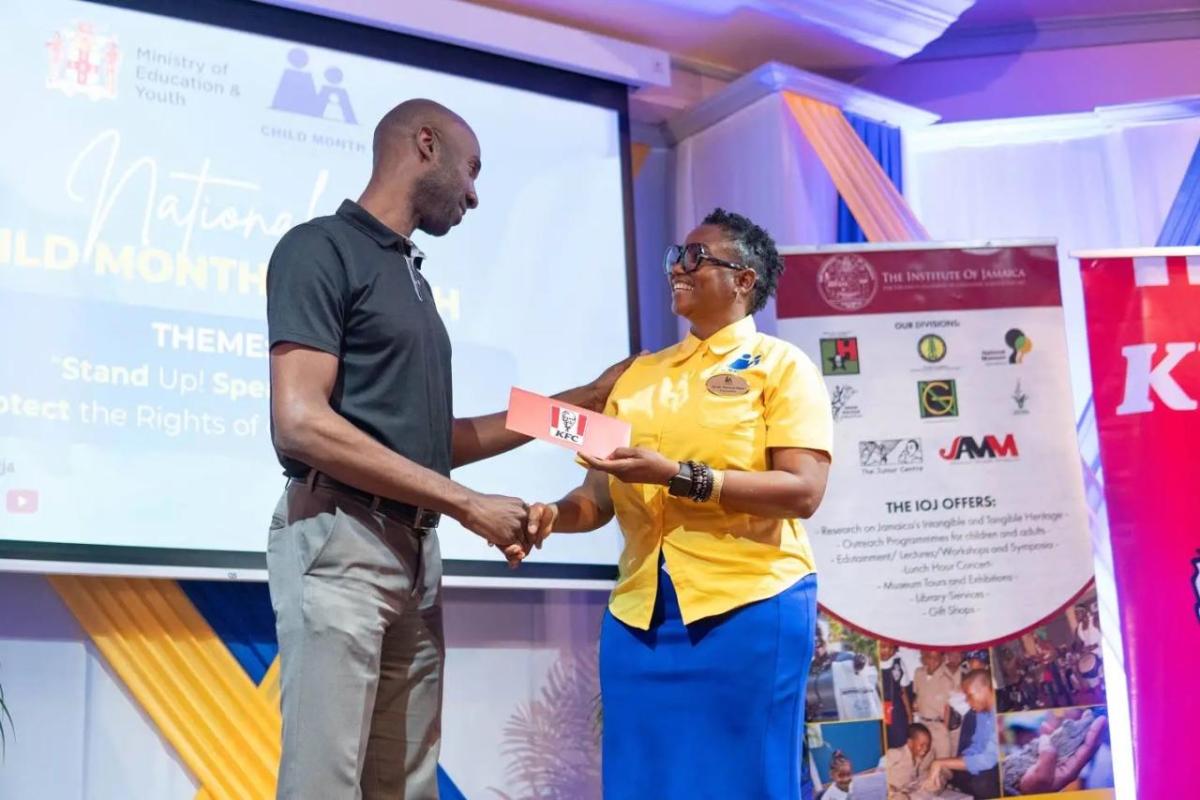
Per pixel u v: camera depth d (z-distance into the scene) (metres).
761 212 4.44
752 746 2.32
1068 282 4.64
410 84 3.91
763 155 4.45
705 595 2.36
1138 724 3.64
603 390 2.80
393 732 2.29
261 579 3.31
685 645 2.37
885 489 3.69
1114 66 4.99
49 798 3.06
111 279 3.31
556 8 4.46
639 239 4.71
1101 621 4.24
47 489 3.12
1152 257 3.90
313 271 2.20
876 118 4.63
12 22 3.31
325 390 2.15
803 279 3.79
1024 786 3.55
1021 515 3.71
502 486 3.77
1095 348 3.86
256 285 3.52
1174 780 3.58
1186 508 3.74
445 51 4.00
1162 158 4.64
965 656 3.61
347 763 2.09
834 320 3.77
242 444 3.40
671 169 4.84
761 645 2.34
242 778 3.23
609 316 4.10
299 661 2.11
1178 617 3.67
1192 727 3.60
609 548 3.88
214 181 3.52
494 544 2.26
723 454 2.42
